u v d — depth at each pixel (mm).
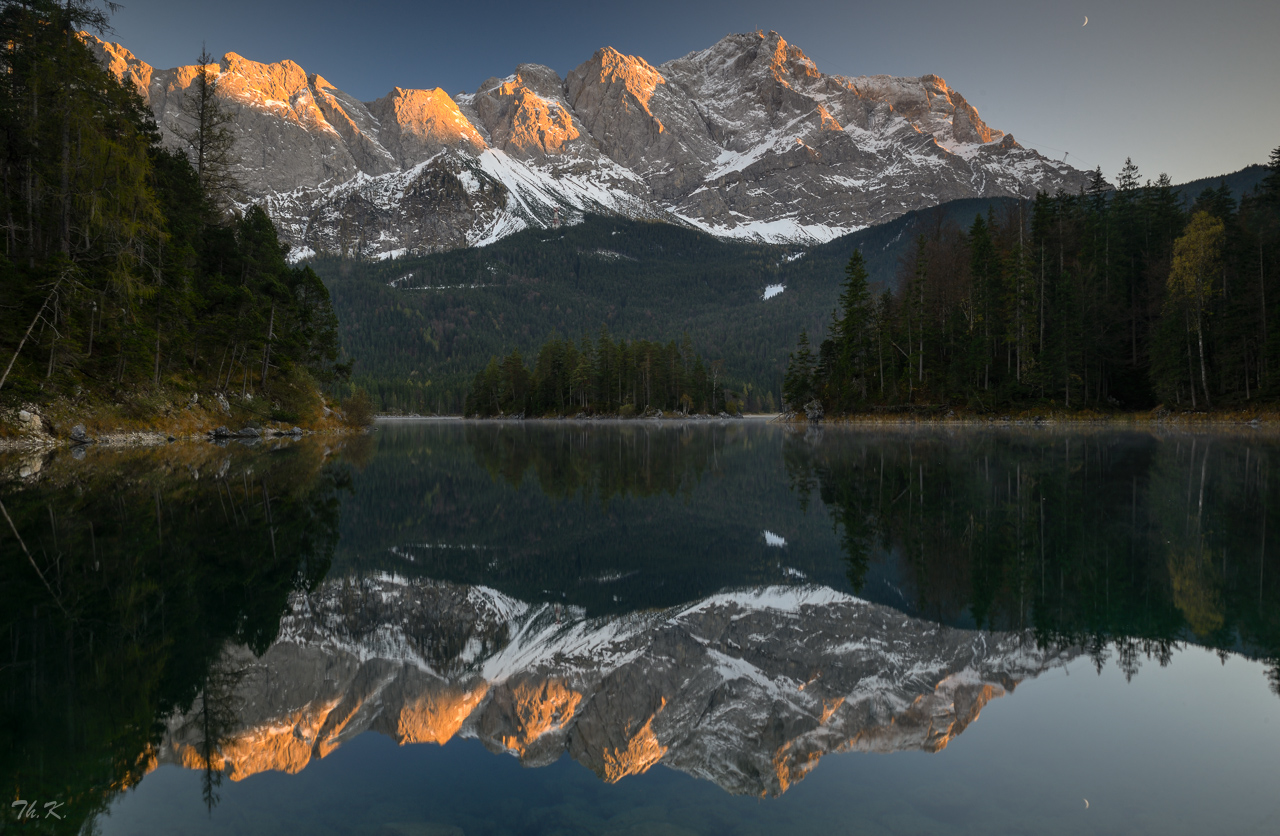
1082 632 7113
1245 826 3646
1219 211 55188
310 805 4164
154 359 36719
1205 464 21906
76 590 8797
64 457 25578
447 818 3949
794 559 11414
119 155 32750
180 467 23812
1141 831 3570
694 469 27438
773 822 3871
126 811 4016
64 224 31891
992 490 17672
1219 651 6469
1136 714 5195
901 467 24500
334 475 24297
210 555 11062
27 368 30000
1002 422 55094
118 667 6398
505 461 32750
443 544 13242
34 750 4816
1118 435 40125
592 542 13547
